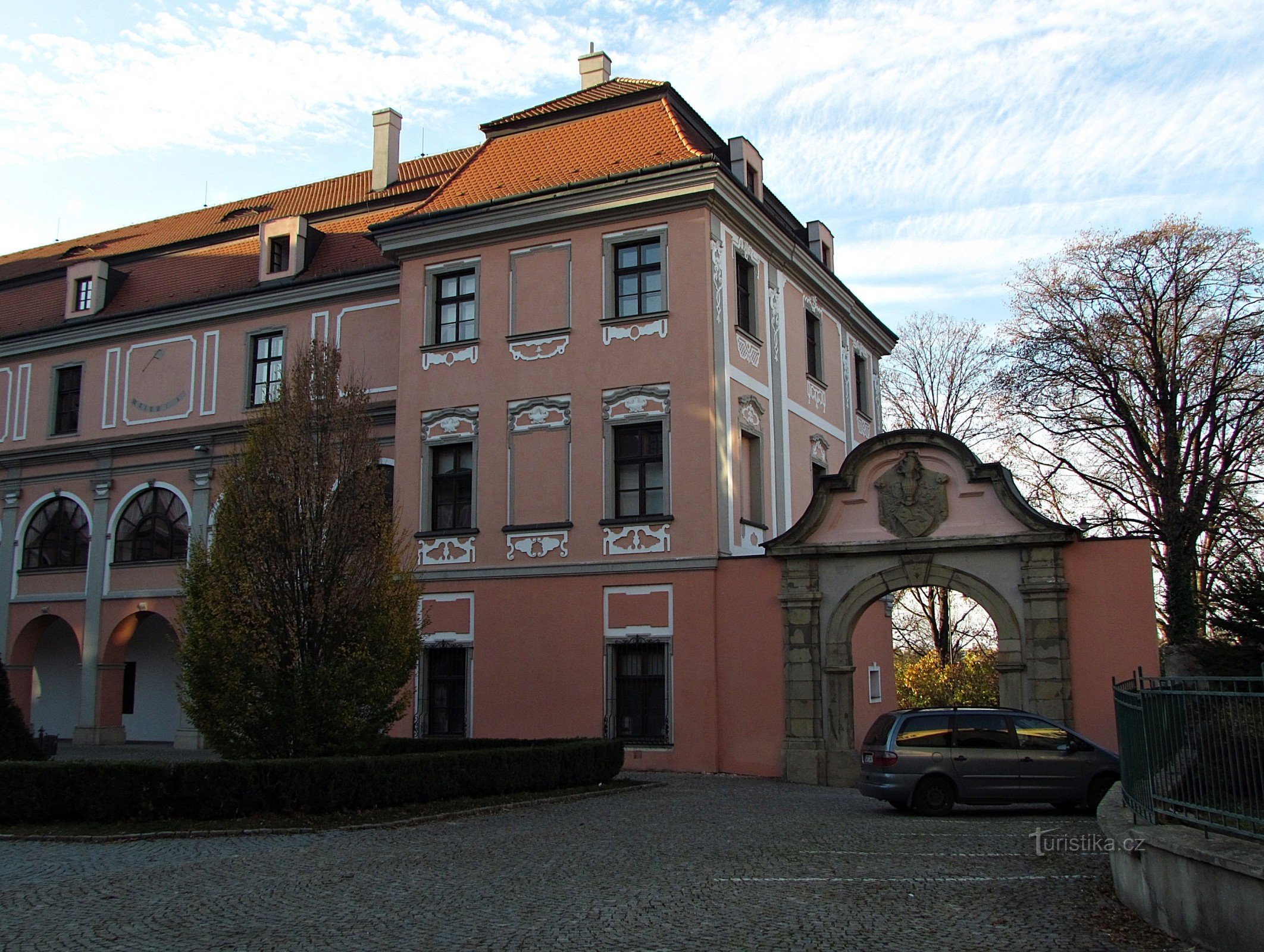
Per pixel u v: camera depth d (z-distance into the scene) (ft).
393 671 57.26
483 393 82.48
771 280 88.58
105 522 104.68
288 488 56.44
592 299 79.97
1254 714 25.48
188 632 55.83
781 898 32.12
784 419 88.43
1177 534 104.37
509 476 80.74
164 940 27.99
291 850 41.14
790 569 71.31
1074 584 64.23
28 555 109.19
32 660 108.17
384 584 58.13
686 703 73.15
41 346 110.01
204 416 100.48
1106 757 52.60
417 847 41.96
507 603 79.36
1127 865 29.91
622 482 78.28
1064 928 27.99
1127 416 110.63
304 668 54.90
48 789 47.60
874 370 116.16
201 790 47.67
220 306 100.42
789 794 61.36
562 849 41.24
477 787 55.62
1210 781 27.25
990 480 66.74
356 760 50.55
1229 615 49.01
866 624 93.61
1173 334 109.70
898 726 53.52
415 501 83.35
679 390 76.33
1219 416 106.63
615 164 81.56
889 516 69.05
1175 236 109.60
